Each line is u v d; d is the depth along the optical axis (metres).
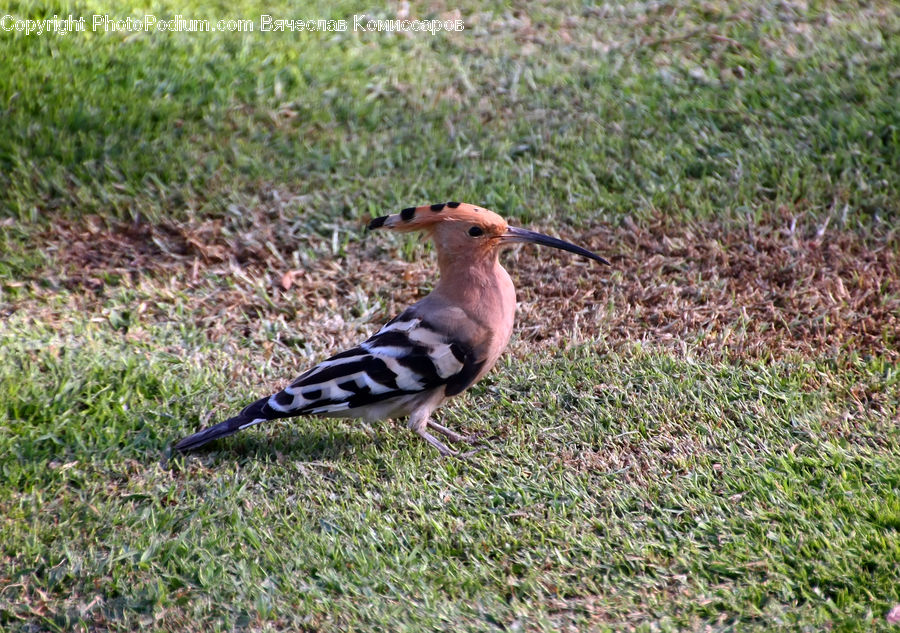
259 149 13.88
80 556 7.90
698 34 16.27
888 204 12.33
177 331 10.99
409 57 16.14
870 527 7.82
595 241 12.21
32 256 11.98
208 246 12.26
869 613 7.02
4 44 15.26
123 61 15.33
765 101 14.39
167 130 14.14
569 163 13.51
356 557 7.81
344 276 11.87
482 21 17.25
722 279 11.48
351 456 9.12
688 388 9.68
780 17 16.55
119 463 8.96
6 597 7.54
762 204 12.57
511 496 8.47
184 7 17.19
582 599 7.38
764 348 10.28
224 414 9.59
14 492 8.56
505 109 14.84
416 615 7.20
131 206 12.79
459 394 9.42
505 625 7.11
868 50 15.42
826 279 11.27
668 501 8.26
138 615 7.40
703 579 7.47
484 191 13.07
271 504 8.46
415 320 8.98
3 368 10.00
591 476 8.67
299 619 7.27
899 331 10.39
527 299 11.48
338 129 14.44
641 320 10.99
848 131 13.54
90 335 10.71
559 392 9.80
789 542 7.71
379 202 12.94
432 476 8.82
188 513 8.36
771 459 8.72
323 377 8.73
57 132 13.80
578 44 16.36
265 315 11.29
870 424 9.12
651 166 13.34
